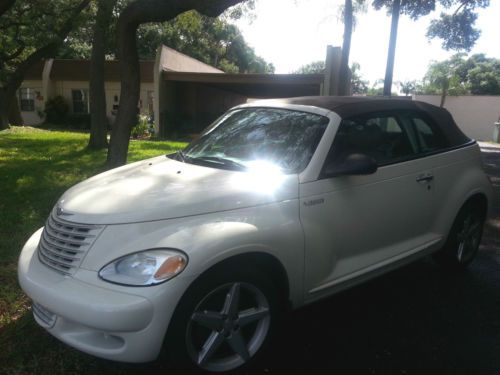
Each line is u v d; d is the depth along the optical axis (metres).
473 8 20.08
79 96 28.88
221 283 2.83
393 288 4.60
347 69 18.03
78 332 2.75
